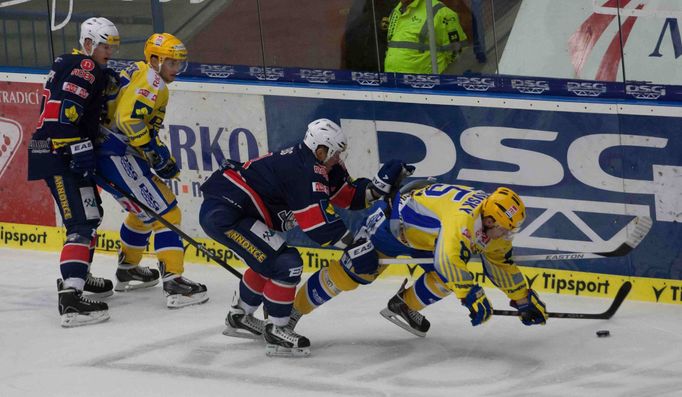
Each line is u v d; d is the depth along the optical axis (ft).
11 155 68.85
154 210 56.29
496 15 55.98
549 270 57.21
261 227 48.21
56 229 68.64
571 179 55.83
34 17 67.05
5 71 68.08
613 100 54.19
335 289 49.06
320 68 60.64
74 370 47.88
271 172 48.06
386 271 60.80
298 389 44.83
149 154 55.47
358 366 47.39
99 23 54.08
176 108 64.28
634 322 52.19
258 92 62.18
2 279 63.16
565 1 54.39
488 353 48.62
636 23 53.06
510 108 56.44
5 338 52.70
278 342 48.52
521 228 57.41
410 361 47.88
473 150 57.72
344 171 50.21
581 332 51.06
